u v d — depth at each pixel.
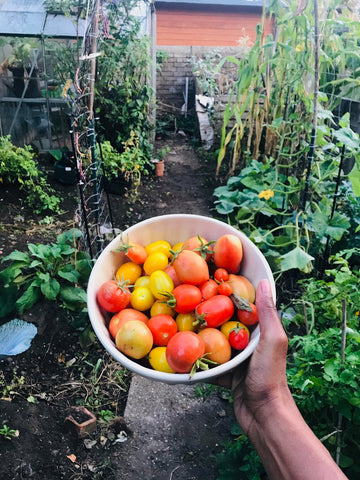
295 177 2.71
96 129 4.45
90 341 2.19
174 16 7.80
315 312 1.77
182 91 7.80
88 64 2.18
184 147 6.30
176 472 1.67
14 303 2.22
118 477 1.65
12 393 1.90
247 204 2.80
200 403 1.96
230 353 0.88
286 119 2.77
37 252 2.32
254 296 0.98
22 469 1.58
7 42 4.21
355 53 2.50
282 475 0.74
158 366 0.87
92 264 2.34
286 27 2.59
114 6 4.18
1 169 3.57
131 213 3.95
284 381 0.84
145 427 1.85
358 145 1.93
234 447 1.58
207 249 1.03
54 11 4.18
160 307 0.97
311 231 2.47
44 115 4.58
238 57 5.62
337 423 1.37
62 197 3.90
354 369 1.19
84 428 1.76
